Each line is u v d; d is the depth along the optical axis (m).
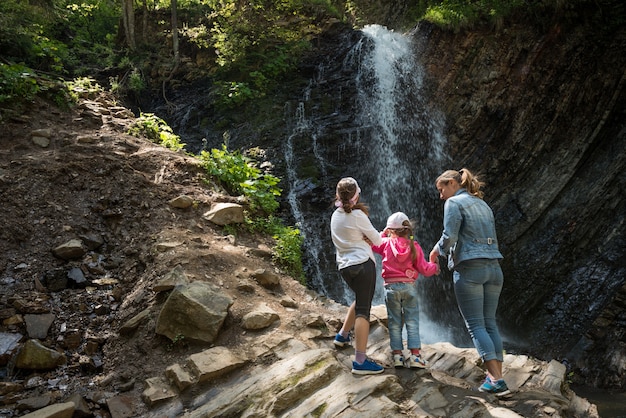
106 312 4.90
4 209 5.64
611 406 8.67
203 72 17.59
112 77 17.45
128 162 7.04
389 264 4.22
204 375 3.97
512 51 13.95
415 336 4.16
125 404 3.82
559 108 13.55
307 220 12.54
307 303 5.45
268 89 15.52
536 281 12.80
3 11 12.16
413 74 14.92
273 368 4.02
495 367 3.87
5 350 4.17
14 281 4.93
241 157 8.07
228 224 6.50
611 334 10.84
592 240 12.66
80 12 21.03
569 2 13.29
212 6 19.02
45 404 3.75
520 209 13.52
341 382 3.80
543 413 3.68
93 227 5.90
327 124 14.34
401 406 3.60
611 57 13.13
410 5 18.19
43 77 8.94
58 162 6.56
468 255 3.99
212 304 4.58
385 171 14.28
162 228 5.97
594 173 13.21
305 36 17.48
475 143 14.15
